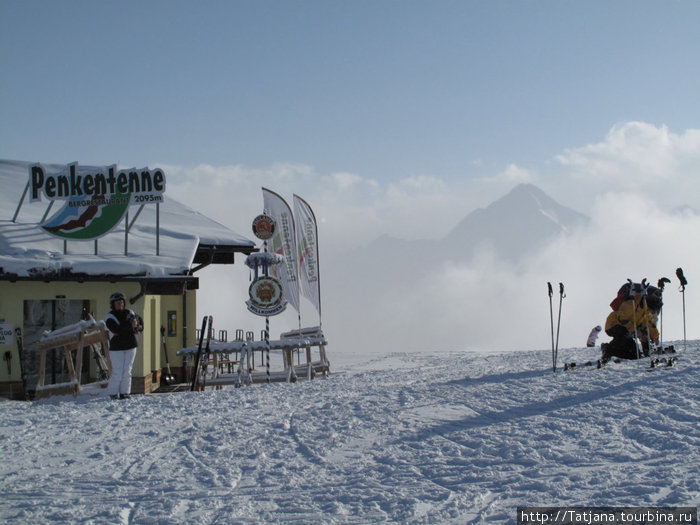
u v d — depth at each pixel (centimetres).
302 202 2252
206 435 904
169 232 2362
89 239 1950
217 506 606
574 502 568
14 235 2028
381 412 1010
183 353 1781
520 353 2361
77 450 841
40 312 1814
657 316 1593
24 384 1725
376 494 626
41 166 1995
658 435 763
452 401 1071
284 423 971
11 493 660
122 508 604
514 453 745
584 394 1045
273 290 1856
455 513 564
